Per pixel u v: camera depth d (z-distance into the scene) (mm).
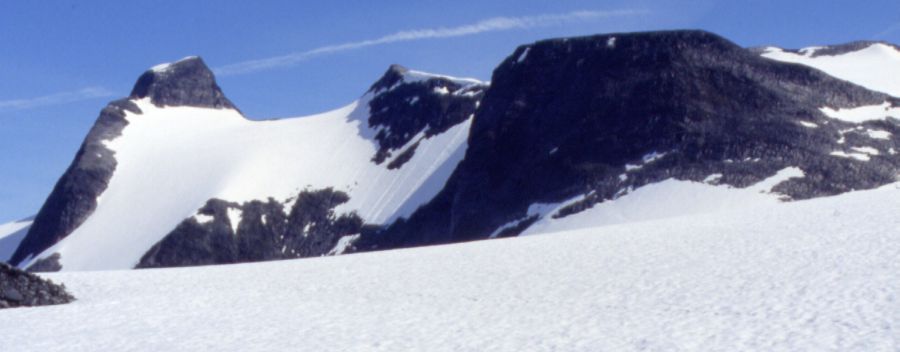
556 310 25922
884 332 19609
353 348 22031
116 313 28891
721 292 26125
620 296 27156
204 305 30281
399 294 30844
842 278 26141
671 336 21016
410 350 21500
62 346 23906
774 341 19719
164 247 122812
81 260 128250
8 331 26359
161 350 22859
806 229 36688
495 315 25781
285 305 29703
